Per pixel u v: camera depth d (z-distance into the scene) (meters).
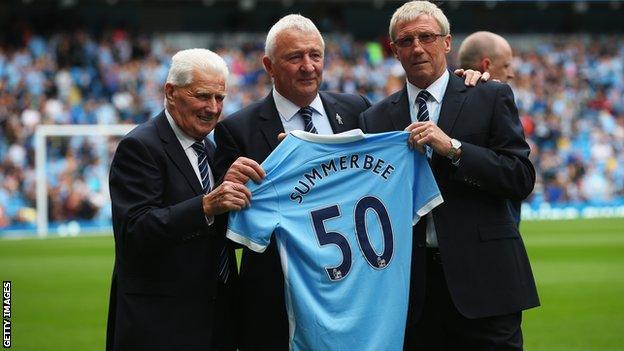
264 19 32.41
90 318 8.86
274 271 4.86
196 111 4.60
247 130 4.97
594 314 8.67
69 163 22.86
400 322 4.68
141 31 31.50
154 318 4.57
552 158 26.02
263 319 4.84
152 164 4.63
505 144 4.71
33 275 12.41
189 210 4.43
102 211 22.59
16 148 23.67
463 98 4.84
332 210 4.71
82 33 29.91
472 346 4.74
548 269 12.29
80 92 27.53
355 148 4.73
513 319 4.72
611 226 19.88
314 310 4.64
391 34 4.89
